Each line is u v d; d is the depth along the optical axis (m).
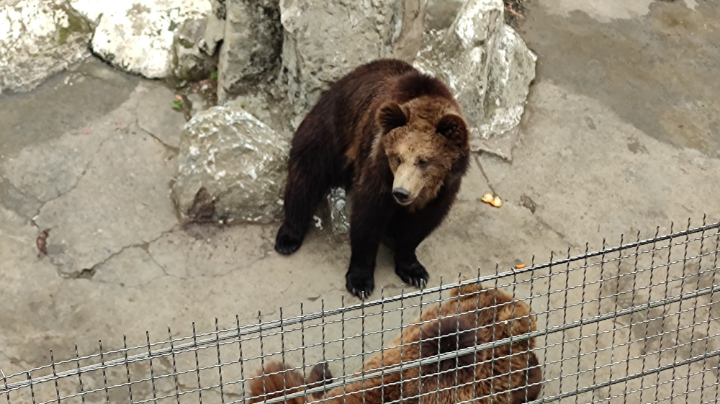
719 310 6.36
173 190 6.54
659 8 8.00
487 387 5.42
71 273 6.18
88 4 7.06
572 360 6.04
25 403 5.71
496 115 7.09
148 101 6.92
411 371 5.32
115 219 6.41
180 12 7.09
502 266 6.48
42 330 5.96
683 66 7.67
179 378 5.85
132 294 6.14
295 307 6.18
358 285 6.28
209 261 6.31
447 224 6.61
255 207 6.50
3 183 6.47
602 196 6.87
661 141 7.22
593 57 7.60
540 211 6.75
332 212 6.54
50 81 6.92
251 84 6.93
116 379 5.83
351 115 6.32
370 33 6.62
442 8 7.05
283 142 6.65
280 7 6.57
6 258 6.20
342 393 5.36
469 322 5.48
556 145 7.09
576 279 6.41
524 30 7.66
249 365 5.92
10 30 6.97
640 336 6.19
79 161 6.60
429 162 5.78
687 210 6.86
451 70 6.98
